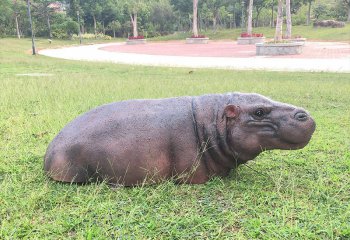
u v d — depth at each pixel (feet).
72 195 5.41
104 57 41.52
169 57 41.42
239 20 111.14
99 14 103.09
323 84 16.56
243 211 4.96
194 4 75.87
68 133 5.85
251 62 33.32
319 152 7.52
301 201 5.24
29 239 4.34
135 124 5.70
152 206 5.14
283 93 14.12
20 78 18.08
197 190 5.61
